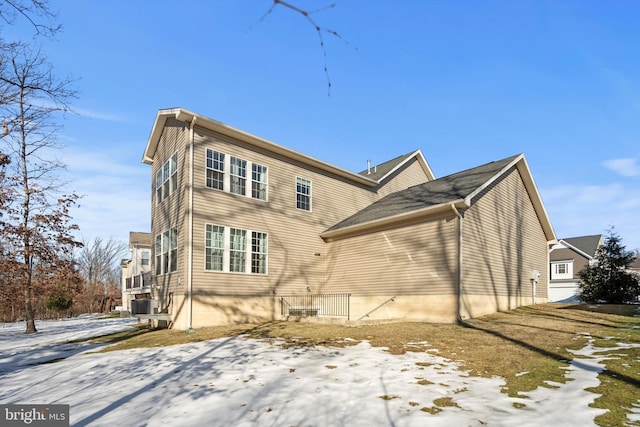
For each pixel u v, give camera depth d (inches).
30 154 820.6
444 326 467.8
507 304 615.2
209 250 565.9
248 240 615.5
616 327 428.8
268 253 639.1
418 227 572.1
